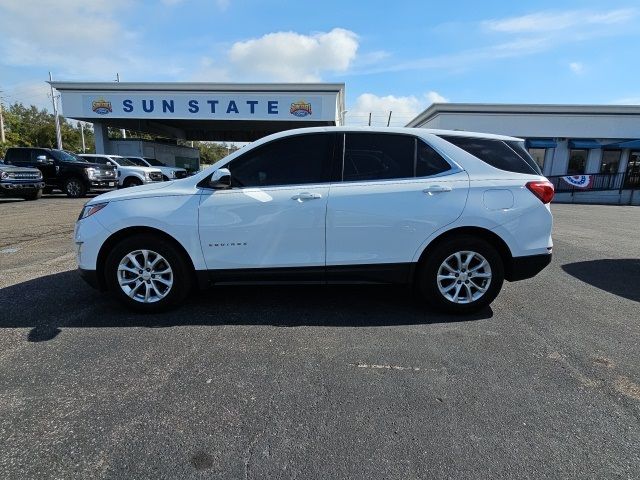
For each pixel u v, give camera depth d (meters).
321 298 4.56
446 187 3.87
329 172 3.93
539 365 3.13
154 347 3.37
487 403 2.64
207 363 3.12
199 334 3.61
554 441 2.29
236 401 2.65
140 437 2.31
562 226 11.07
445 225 3.88
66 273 5.48
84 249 3.91
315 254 3.88
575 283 5.31
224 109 22.59
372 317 4.04
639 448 2.24
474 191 3.89
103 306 4.26
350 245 3.87
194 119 22.81
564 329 3.81
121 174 19.16
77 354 3.24
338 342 3.49
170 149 30.25
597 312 4.26
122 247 3.89
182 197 3.88
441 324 3.89
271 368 3.05
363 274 3.95
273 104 22.48
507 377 2.96
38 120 85.50
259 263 3.90
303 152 3.97
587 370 3.06
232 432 2.35
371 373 3.00
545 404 2.64
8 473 2.04
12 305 4.28
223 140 39.53
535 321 4.00
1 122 48.81
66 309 4.17
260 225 3.83
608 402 2.66
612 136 23.36
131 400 2.65
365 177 3.93
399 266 3.94
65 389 2.76
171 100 22.53
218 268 3.92
